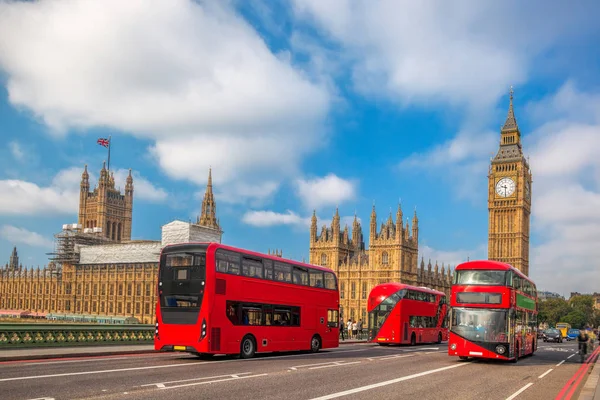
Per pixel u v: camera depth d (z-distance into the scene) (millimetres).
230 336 36719
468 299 40906
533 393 25375
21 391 20656
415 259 157000
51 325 40469
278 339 41312
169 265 36969
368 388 24297
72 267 188750
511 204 179500
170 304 36406
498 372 34219
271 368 31094
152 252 166000
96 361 33406
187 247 36656
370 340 64125
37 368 28297
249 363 34062
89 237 194875
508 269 40688
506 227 179500
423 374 31125
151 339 48531
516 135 184000
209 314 35250
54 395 19906
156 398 19875
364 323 152000
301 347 43875
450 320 41094
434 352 52188
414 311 66188
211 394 21094
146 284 164250
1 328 37344
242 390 22391
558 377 32719
